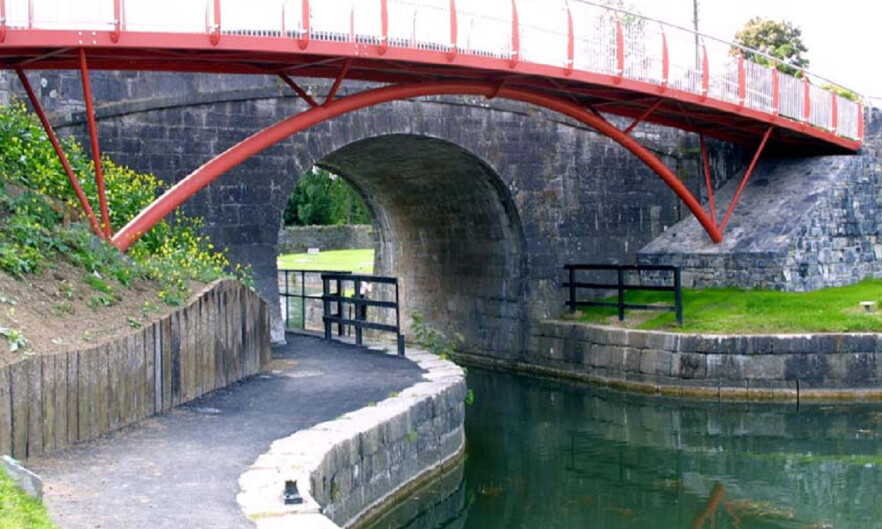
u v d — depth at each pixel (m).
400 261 30.20
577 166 23.81
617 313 22.98
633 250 24.75
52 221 12.20
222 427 10.30
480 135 22.08
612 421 17.91
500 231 24.20
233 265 18.61
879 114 25.00
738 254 22.75
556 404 19.59
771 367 19.34
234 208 18.67
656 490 13.37
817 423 17.41
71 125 16.95
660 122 22.27
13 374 8.14
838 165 23.92
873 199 24.45
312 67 16.09
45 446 8.66
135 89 17.61
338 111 15.59
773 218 23.31
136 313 11.02
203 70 14.66
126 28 12.59
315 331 20.77
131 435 9.73
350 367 15.12
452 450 13.56
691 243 24.14
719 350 19.58
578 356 22.17
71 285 10.75
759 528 11.62
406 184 26.42
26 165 13.66
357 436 10.16
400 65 16.17
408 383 13.59
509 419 18.16
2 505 5.85
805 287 22.39
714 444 16.06
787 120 22.23
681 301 20.86
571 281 23.31
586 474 14.22
